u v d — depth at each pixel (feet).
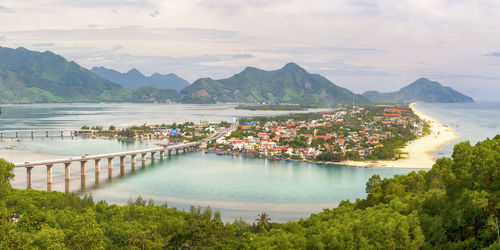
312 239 500.74
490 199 458.09
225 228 632.79
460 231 470.39
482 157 507.30
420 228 476.95
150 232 607.37
